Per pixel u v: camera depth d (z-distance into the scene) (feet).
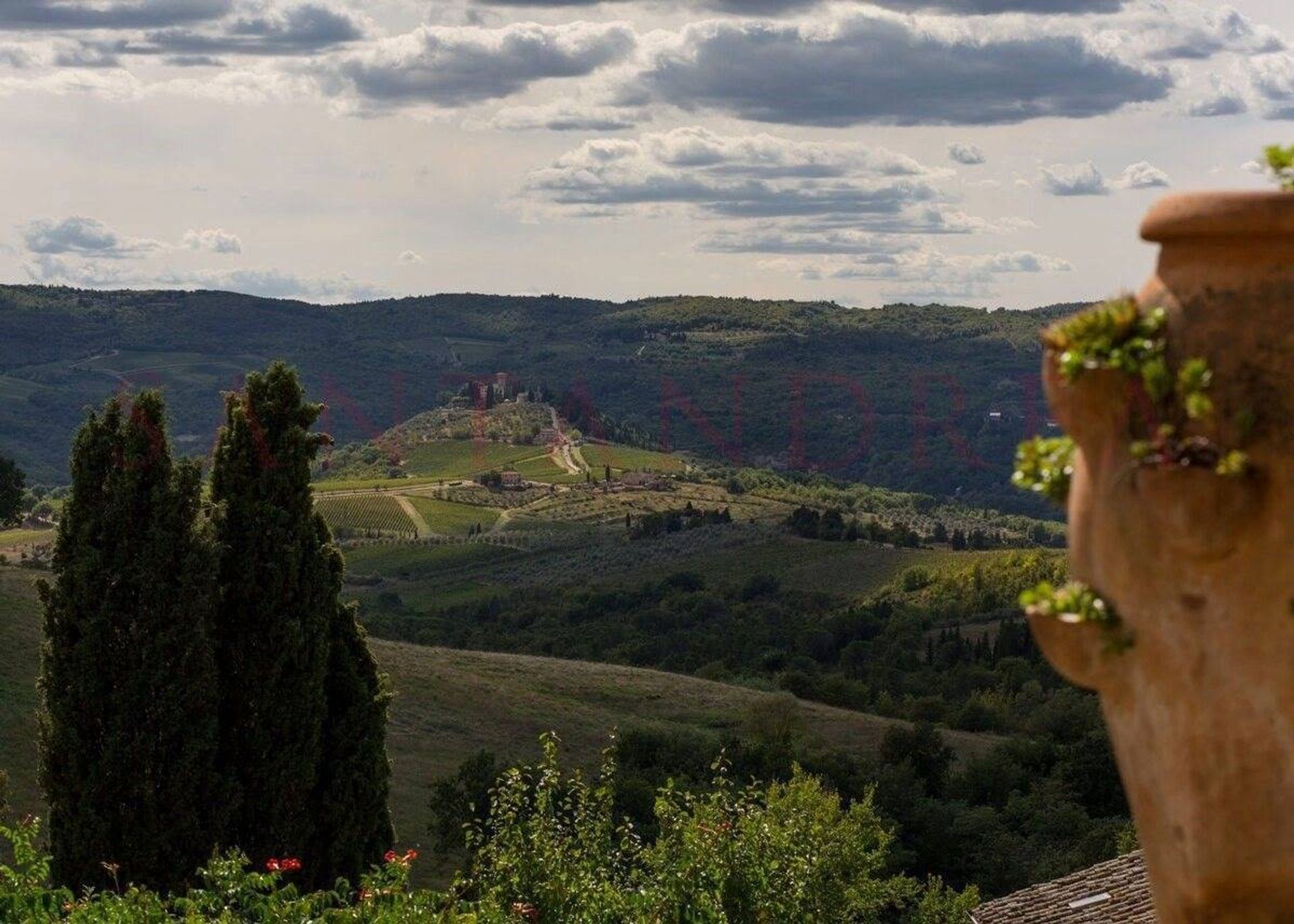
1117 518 9.10
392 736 183.32
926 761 184.03
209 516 64.75
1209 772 8.91
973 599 359.87
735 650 318.24
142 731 61.21
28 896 39.37
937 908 86.99
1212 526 8.59
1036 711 228.63
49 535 306.96
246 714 64.28
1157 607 9.02
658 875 46.73
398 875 41.24
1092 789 164.96
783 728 198.80
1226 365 8.76
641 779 138.31
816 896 49.24
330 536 67.62
